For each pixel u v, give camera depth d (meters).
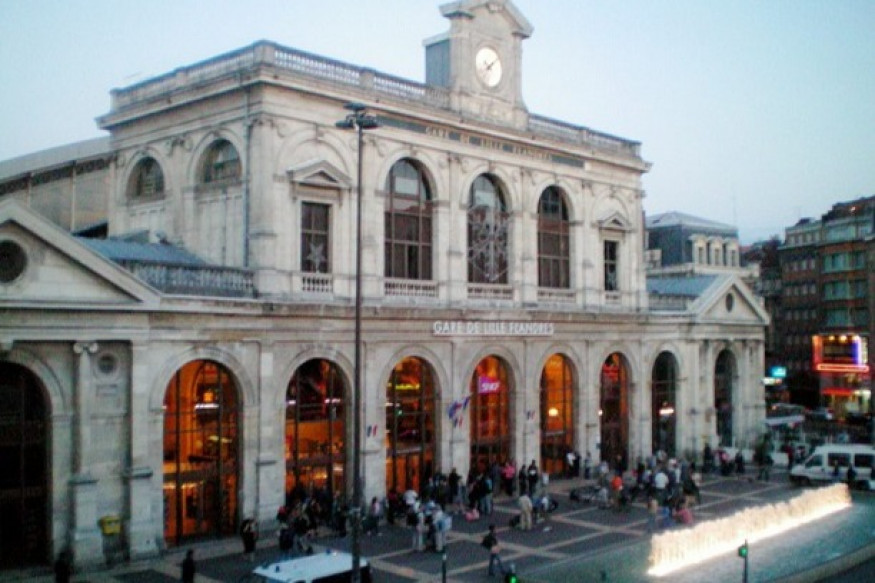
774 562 32.12
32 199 50.25
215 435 34.94
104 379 31.64
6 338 28.98
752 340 61.66
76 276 30.52
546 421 48.19
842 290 91.81
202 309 33.44
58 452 30.56
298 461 37.22
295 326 36.72
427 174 42.81
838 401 91.25
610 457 51.44
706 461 52.62
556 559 32.47
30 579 29.05
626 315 51.31
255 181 36.41
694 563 32.03
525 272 46.94
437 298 42.66
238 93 37.12
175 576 29.89
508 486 44.09
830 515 41.03
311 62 38.34
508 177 46.44
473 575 30.28
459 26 44.44
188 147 39.41
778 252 105.62
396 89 41.69
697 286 61.06
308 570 24.69
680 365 55.94
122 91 42.69
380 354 39.75
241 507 35.19
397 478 40.91
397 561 32.12
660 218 81.50
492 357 45.53
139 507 31.88
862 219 90.06
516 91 47.12
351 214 39.25
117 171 43.03
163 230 40.56
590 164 51.09
